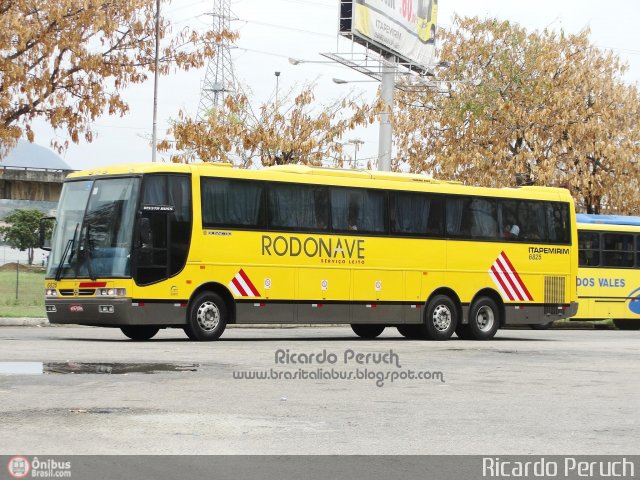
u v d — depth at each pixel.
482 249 26.92
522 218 27.78
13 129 32.22
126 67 33.97
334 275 24.36
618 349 22.47
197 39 34.84
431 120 46.50
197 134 38.31
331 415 10.92
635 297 37.19
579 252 36.38
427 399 12.49
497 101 44.41
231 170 22.98
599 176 44.66
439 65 46.88
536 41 45.78
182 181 22.25
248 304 22.98
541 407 11.95
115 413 10.59
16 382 13.09
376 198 25.25
